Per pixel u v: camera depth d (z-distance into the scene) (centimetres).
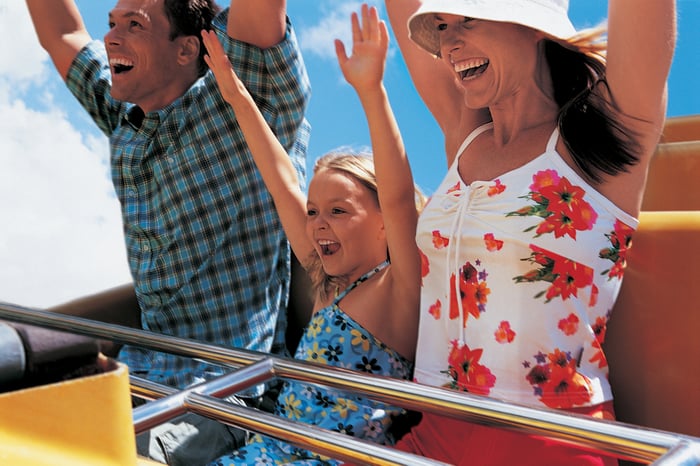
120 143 213
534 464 118
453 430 137
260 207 205
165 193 205
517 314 126
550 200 127
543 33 134
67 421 51
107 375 52
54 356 52
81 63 237
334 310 163
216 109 204
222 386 87
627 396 133
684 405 127
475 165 141
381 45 150
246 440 171
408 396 82
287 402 158
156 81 211
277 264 209
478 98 139
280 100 206
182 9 210
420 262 156
